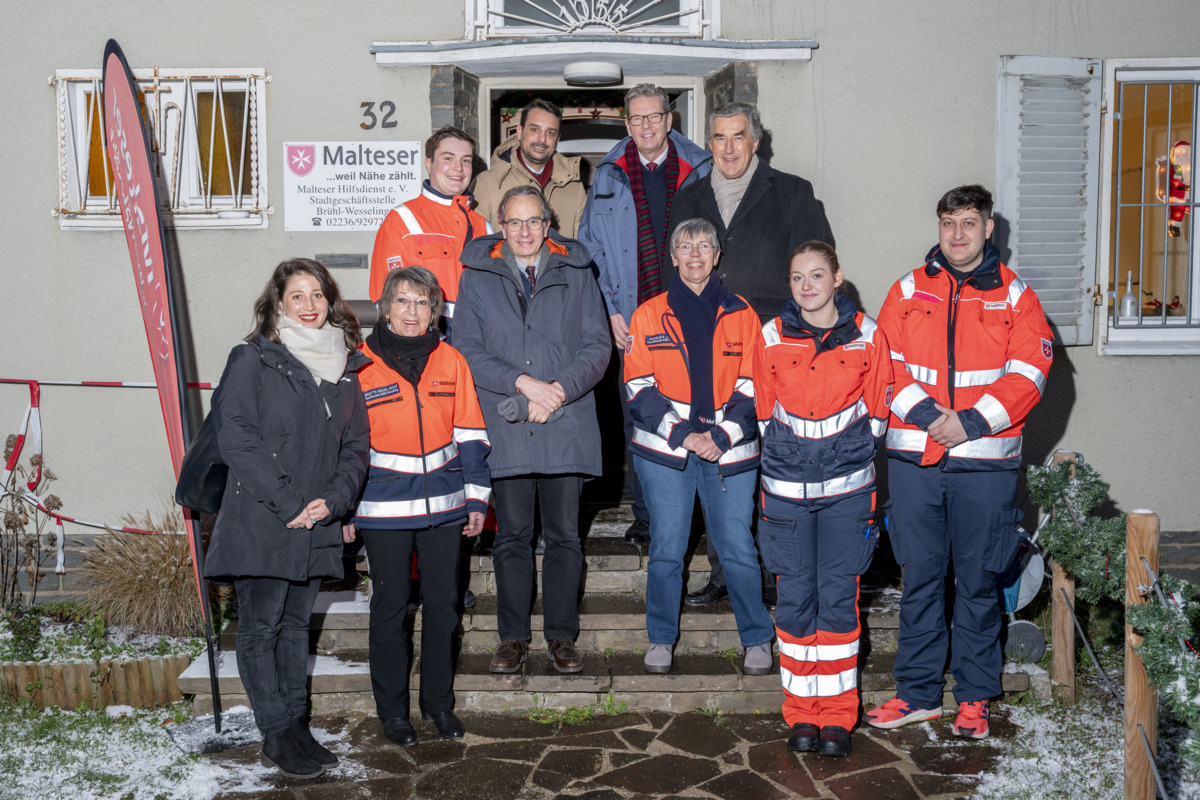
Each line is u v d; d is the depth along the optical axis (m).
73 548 5.62
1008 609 4.52
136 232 4.23
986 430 3.89
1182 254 5.98
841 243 5.66
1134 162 5.86
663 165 4.82
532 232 4.05
